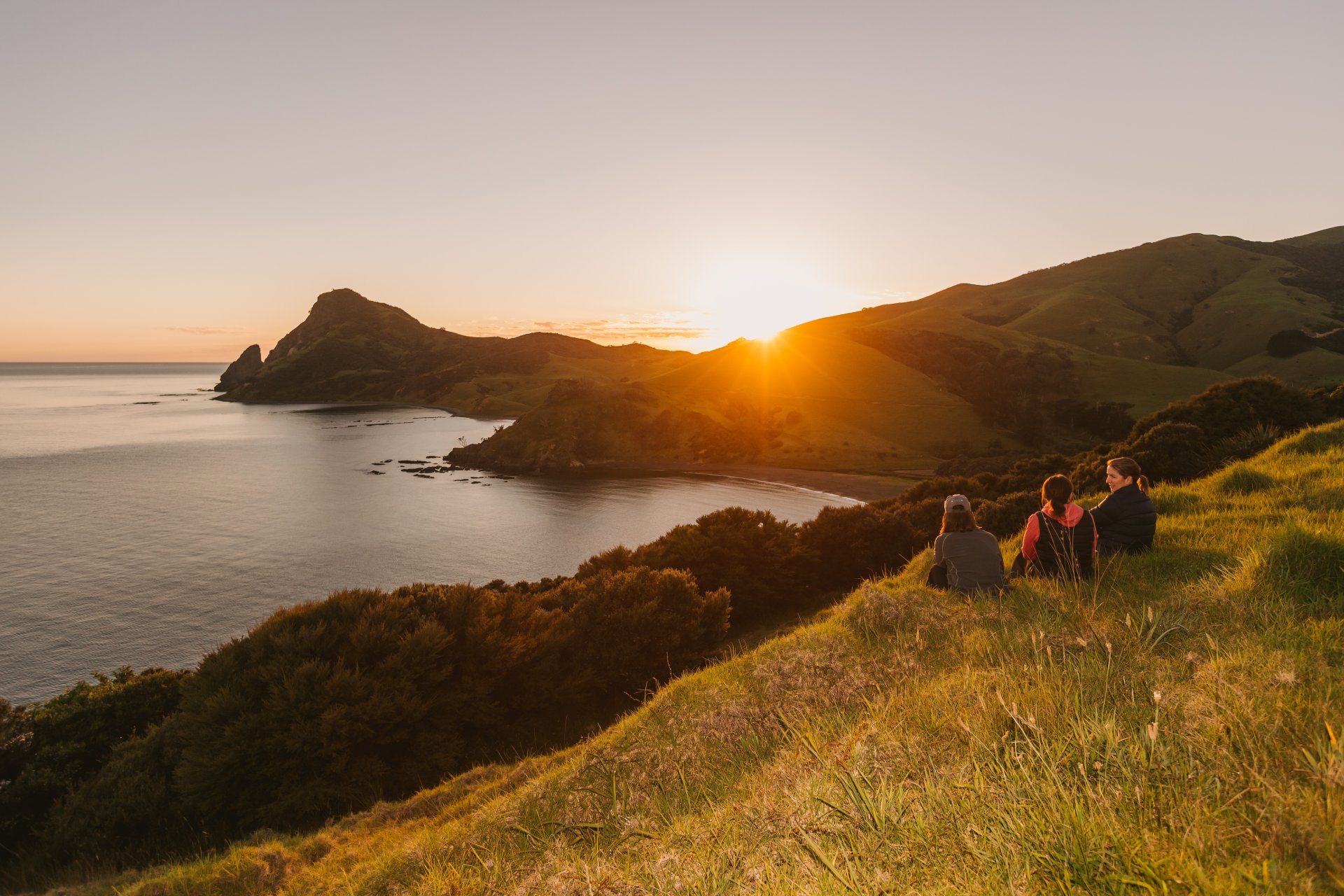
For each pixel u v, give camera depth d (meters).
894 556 47.56
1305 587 4.90
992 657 4.98
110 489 151.62
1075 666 4.00
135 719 24.59
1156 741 2.50
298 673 17.95
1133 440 36.62
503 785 10.57
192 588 88.00
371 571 96.12
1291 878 1.66
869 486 152.50
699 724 5.90
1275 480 10.00
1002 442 183.50
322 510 132.12
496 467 187.38
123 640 72.25
